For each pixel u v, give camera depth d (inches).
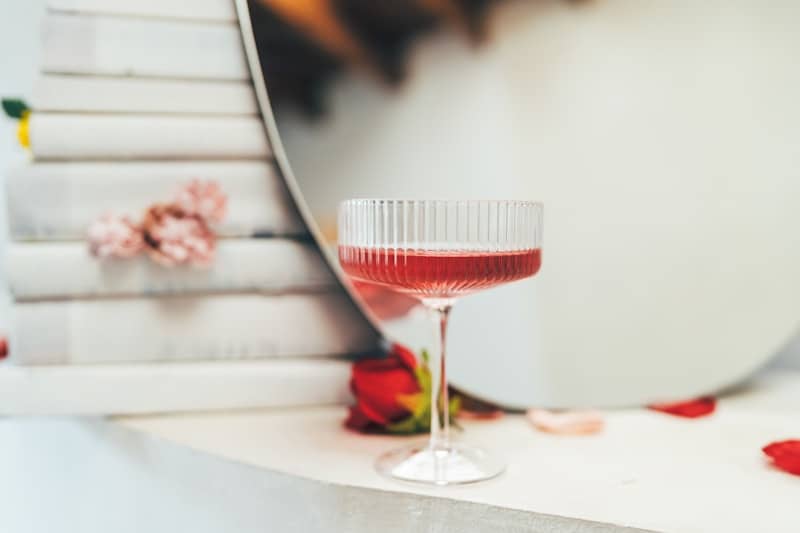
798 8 24.5
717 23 24.9
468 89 25.2
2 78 28.9
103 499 25.0
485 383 24.5
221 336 25.1
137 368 24.6
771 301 25.0
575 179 25.5
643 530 18.4
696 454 22.0
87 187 24.3
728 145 25.1
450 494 19.7
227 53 24.7
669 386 25.1
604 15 25.2
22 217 24.1
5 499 27.8
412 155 25.0
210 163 24.8
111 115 24.3
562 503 19.4
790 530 18.4
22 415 24.2
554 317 25.0
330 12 24.0
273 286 25.2
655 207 25.4
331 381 25.2
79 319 24.5
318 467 21.0
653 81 25.3
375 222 19.7
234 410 25.0
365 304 24.3
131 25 24.2
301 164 24.0
